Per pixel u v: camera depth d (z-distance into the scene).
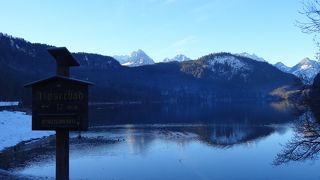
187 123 91.94
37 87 14.84
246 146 50.84
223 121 95.75
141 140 57.94
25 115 81.19
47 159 39.03
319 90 13.73
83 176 31.58
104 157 41.38
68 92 14.66
